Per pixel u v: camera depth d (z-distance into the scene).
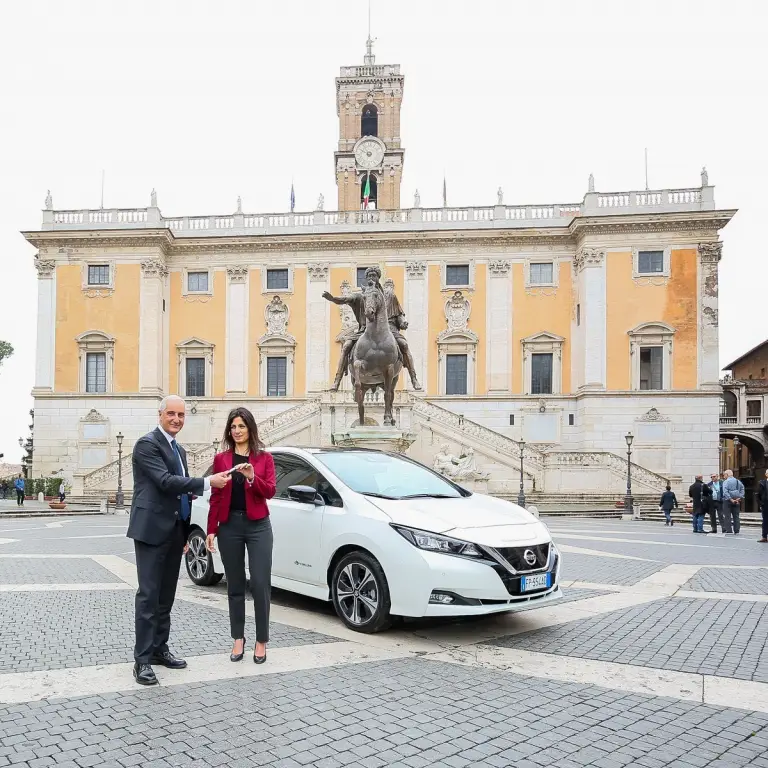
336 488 7.87
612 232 42.62
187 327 45.94
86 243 45.00
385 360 16.58
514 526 7.36
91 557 13.12
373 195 61.94
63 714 4.86
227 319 45.72
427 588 6.65
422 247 45.12
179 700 5.15
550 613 8.16
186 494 5.84
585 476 36.66
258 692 5.34
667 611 8.31
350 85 60.91
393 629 7.33
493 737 4.54
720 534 21.69
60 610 8.21
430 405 39.09
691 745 4.44
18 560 12.70
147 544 5.66
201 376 45.78
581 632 7.27
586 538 17.86
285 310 45.41
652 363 42.28
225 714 4.88
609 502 35.69
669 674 5.87
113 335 44.66
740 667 6.07
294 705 5.07
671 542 17.36
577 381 43.47
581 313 43.09
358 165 59.12
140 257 44.97
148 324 44.59
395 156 59.31
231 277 45.91
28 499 42.44
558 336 43.78
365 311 16.83
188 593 9.35
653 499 35.25
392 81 60.66
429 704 5.12
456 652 6.49
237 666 5.99
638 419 41.69
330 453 8.69
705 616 8.05
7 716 4.82
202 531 9.83
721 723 4.80
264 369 45.28
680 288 42.19
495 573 6.69
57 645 6.63
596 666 6.09
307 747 4.36
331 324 45.16
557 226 44.50
